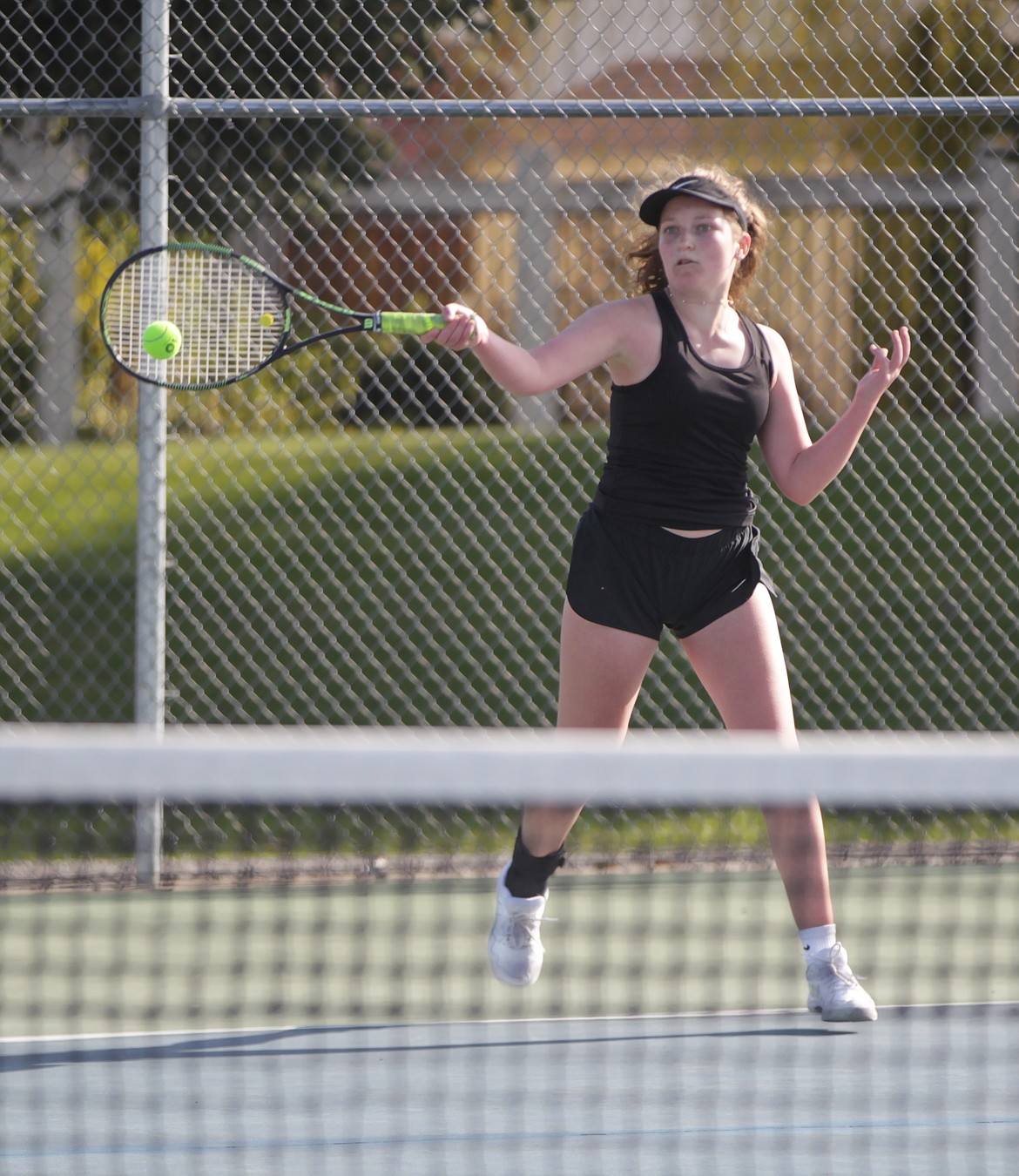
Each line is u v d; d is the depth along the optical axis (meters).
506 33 22.67
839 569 23.55
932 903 15.32
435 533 24.19
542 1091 10.42
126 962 13.43
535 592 22.62
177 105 15.38
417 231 22.00
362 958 13.62
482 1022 12.02
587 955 13.87
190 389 11.25
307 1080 10.62
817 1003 11.54
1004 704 21.30
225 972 13.19
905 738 18.89
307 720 20.47
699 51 24.03
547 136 23.50
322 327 20.22
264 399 20.11
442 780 6.93
